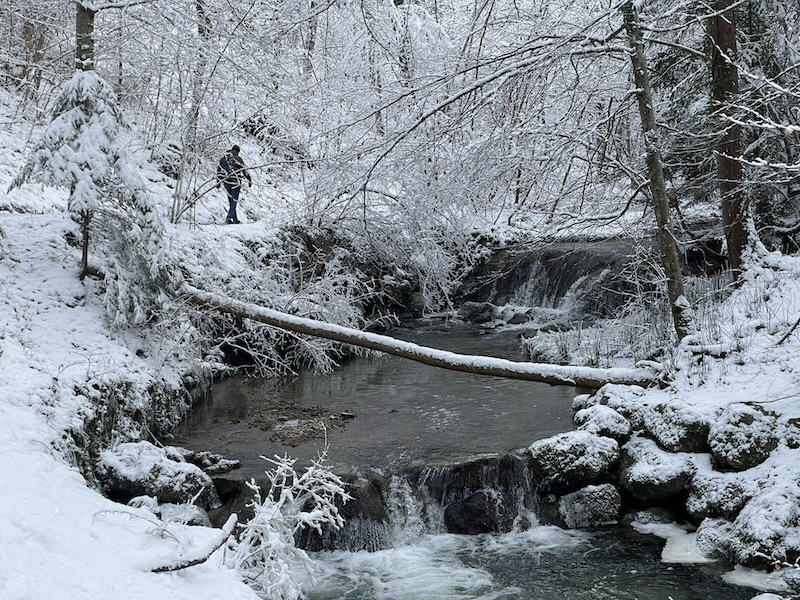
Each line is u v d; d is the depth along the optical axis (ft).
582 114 45.03
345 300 51.13
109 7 40.96
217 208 63.00
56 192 52.44
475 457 31.50
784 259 42.22
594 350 45.16
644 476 29.86
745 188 41.63
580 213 44.73
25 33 59.93
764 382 32.04
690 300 42.88
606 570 26.27
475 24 48.93
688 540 28.09
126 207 37.73
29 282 36.45
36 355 31.04
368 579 26.37
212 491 29.81
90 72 36.99
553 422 36.37
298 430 36.40
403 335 59.47
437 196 48.06
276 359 47.21
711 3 39.27
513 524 30.17
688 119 47.47
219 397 42.73
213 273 47.93
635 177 41.52
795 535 24.88
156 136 57.47
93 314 36.63
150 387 34.94
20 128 55.42
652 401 33.19
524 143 42.98
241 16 50.21
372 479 30.48
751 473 27.81
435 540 29.58
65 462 25.22
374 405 40.75
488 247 71.77
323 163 49.90
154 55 50.31
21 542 17.25
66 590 15.61
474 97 41.70
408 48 55.88
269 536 19.26
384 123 48.67
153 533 19.13
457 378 46.44
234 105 56.03
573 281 63.57
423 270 61.16
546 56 39.17
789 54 42.93
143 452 29.45
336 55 61.62
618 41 43.09
